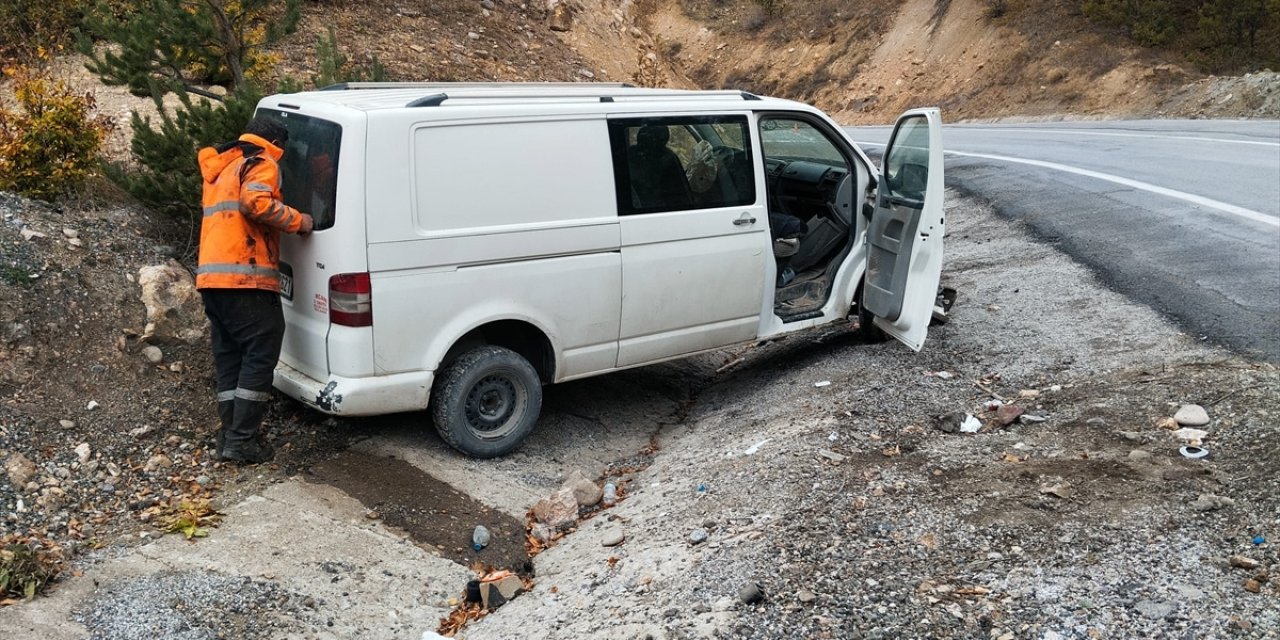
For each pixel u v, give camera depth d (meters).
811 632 3.40
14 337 5.18
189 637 3.58
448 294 5.01
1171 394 5.16
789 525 4.17
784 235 6.63
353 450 5.30
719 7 40.47
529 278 5.26
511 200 5.16
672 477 5.23
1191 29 26.28
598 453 5.84
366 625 3.95
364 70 9.10
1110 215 9.52
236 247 4.77
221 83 8.67
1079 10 29.12
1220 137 15.80
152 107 9.16
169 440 5.14
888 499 4.36
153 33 7.50
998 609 3.44
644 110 5.68
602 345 5.67
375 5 13.71
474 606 4.24
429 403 5.31
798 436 5.21
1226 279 7.03
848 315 6.98
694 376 7.21
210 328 6.01
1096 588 3.48
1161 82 24.12
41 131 6.44
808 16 37.72
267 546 4.30
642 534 4.53
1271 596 3.32
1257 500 3.95
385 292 4.83
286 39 11.52
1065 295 7.21
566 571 4.38
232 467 5.02
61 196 6.57
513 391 5.45
